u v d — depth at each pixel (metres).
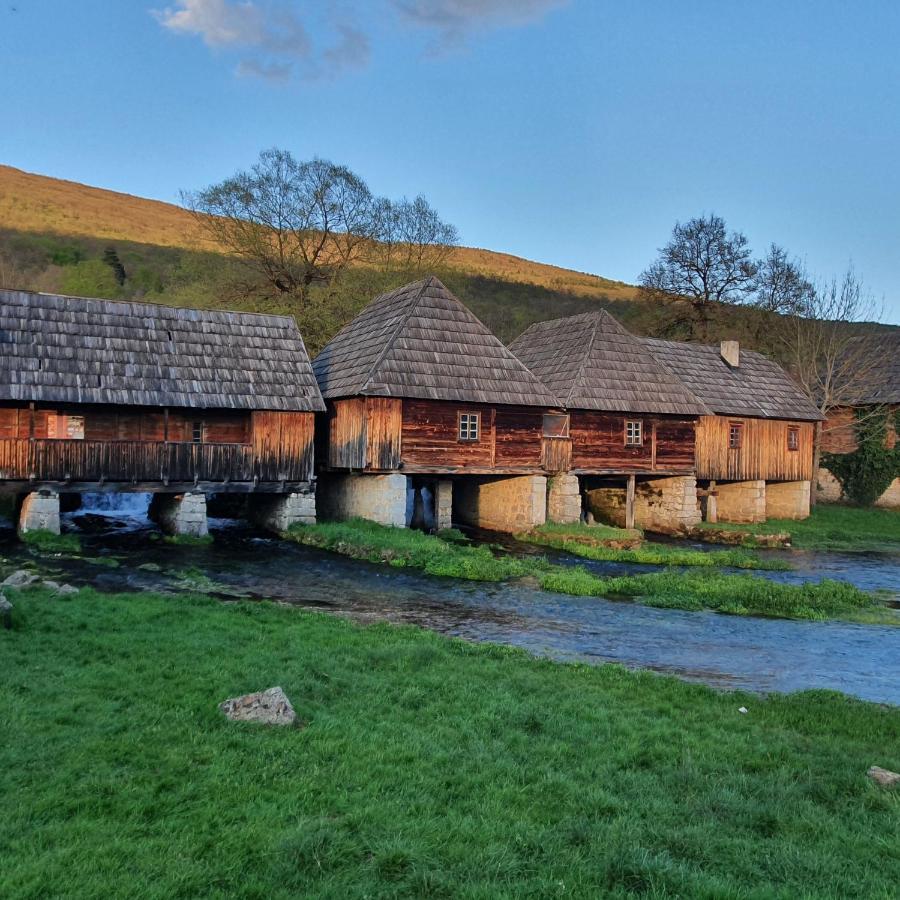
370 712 9.69
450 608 18.53
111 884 5.64
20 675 9.88
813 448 42.88
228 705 9.12
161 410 27.05
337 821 6.79
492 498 34.16
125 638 12.09
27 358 24.67
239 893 5.67
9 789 7.02
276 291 51.09
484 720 9.67
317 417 32.72
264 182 49.22
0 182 114.81
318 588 20.09
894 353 47.28
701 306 59.78
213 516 35.41
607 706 10.75
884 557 31.23
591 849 6.56
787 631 17.55
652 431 35.00
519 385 31.06
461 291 57.75
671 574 23.03
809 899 5.85
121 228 107.31
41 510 24.30
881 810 7.77
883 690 13.25
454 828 6.78
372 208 51.97
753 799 7.82
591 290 112.62
